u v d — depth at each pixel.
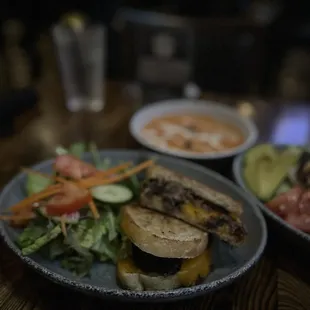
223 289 0.39
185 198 0.40
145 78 0.92
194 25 1.02
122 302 0.36
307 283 0.40
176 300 0.34
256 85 1.10
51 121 0.65
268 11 1.14
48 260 0.39
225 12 1.06
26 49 1.10
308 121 0.69
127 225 0.38
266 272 0.41
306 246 0.40
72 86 0.71
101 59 0.71
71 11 1.20
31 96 0.68
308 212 0.43
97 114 0.68
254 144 0.58
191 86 0.83
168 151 0.52
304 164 0.49
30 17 1.20
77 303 0.37
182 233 0.37
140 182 0.46
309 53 1.14
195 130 0.61
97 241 0.40
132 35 1.05
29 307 0.36
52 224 0.39
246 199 0.44
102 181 0.42
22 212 0.41
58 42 0.69
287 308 0.37
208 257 0.39
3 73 1.02
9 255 0.41
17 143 0.59
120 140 0.61
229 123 0.63
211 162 0.52
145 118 0.62
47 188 0.41
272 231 0.42
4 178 0.51
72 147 0.50
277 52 1.15
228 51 1.04
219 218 0.40
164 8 1.07
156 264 0.36
